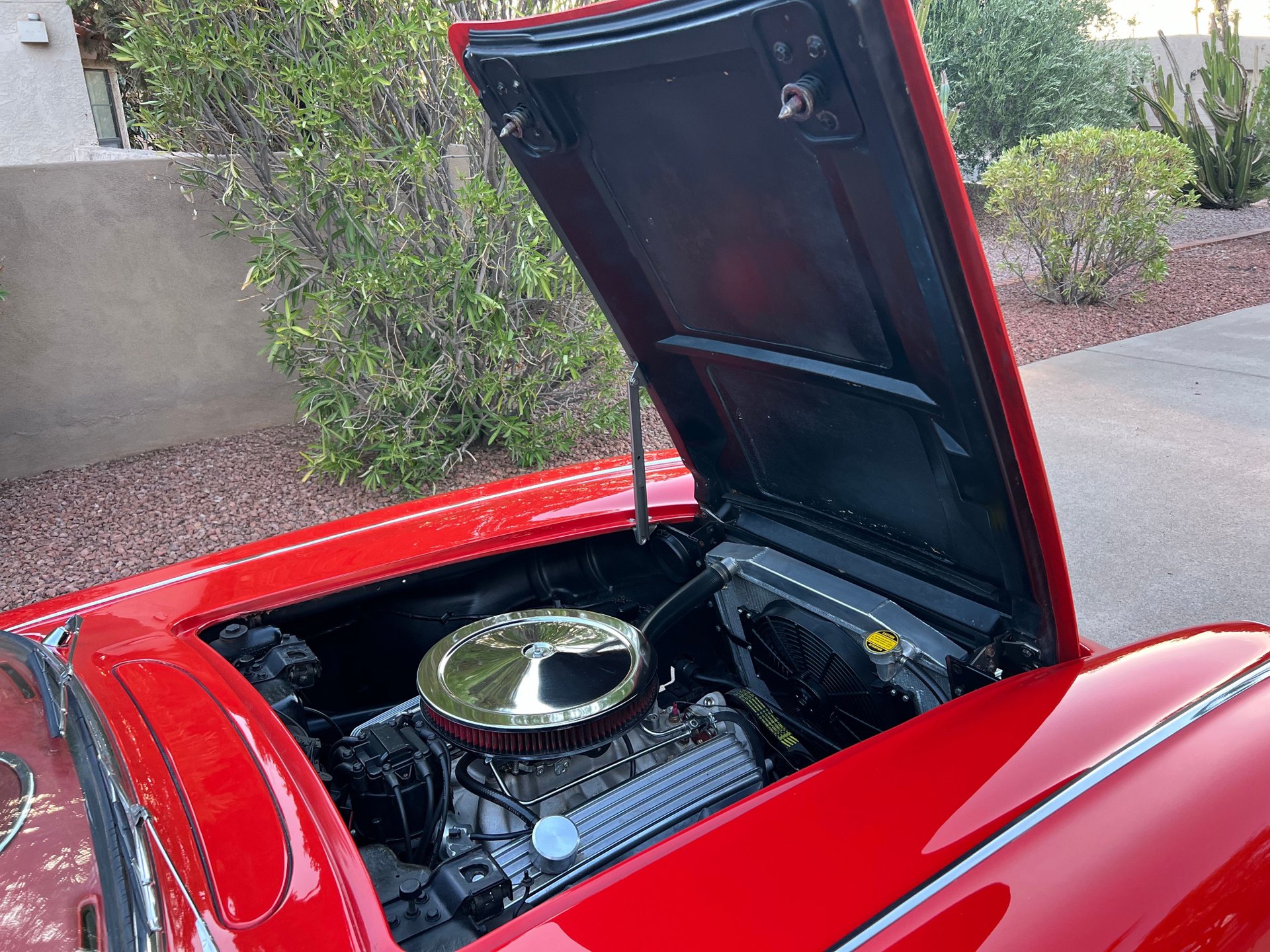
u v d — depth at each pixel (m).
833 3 0.93
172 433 5.55
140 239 5.19
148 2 4.36
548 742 1.48
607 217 1.61
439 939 1.18
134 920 0.98
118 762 1.24
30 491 4.94
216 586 1.98
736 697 2.04
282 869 1.11
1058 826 1.19
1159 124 12.86
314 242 4.71
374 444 4.80
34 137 8.87
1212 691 1.46
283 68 4.20
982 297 1.15
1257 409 5.37
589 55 1.24
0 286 4.90
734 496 2.19
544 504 2.34
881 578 1.80
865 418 1.57
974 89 10.99
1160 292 8.52
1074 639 1.53
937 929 1.04
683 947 1.00
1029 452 1.29
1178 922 1.11
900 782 1.26
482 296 4.33
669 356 1.88
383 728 1.62
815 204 1.25
